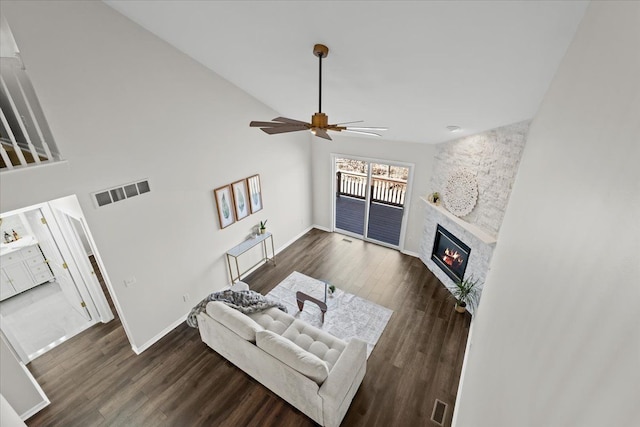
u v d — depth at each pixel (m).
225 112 4.43
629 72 0.65
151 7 2.88
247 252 5.50
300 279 5.49
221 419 3.27
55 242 4.17
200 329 4.04
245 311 3.90
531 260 1.27
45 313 4.84
